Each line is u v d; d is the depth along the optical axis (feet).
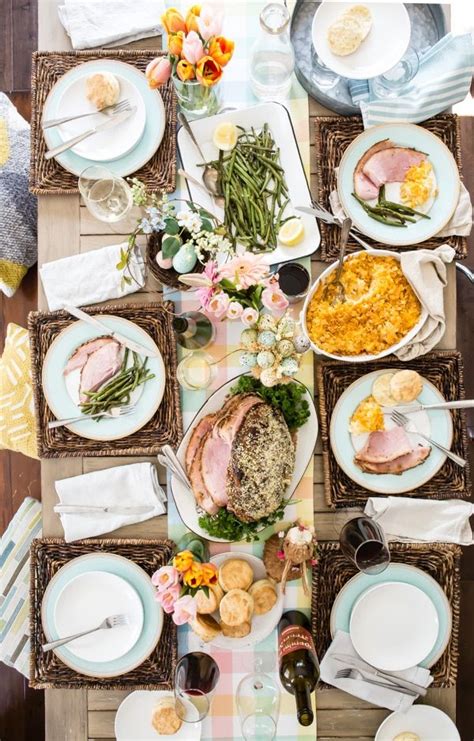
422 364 5.49
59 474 5.61
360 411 5.40
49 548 5.55
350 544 4.93
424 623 5.38
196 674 4.82
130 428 5.47
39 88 5.59
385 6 5.22
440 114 5.46
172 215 5.02
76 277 5.57
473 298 7.92
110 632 5.47
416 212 5.39
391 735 5.41
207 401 5.27
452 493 5.43
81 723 5.58
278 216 5.40
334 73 5.52
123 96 5.51
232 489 4.97
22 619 6.76
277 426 5.01
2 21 8.20
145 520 5.54
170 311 5.49
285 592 5.44
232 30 5.55
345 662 5.40
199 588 4.61
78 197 5.65
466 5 6.96
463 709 7.68
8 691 7.91
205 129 5.43
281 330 4.64
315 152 5.58
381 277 5.31
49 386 5.51
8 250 7.01
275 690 4.89
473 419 7.61
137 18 5.57
